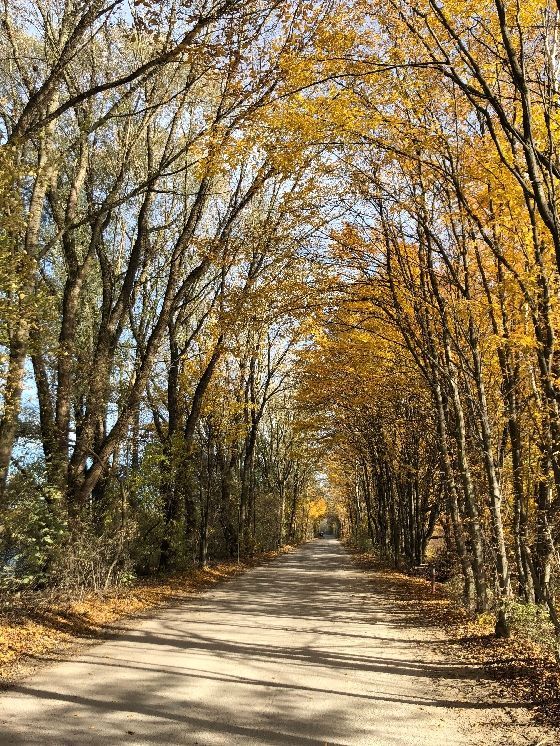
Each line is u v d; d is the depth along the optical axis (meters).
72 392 14.71
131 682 6.64
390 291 14.08
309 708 5.92
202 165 11.66
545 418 10.07
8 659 7.39
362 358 17.11
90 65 15.47
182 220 21.55
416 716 5.71
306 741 4.98
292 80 9.80
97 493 15.86
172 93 16.41
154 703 5.91
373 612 13.12
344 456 38.88
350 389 20.91
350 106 10.04
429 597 15.52
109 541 13.55
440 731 5.27
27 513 10.66
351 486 55.44
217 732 5.14
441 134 9.53
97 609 11.25
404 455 23.78
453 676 7.36
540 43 8.48
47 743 4.71
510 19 7.89
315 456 31.27
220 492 28.38
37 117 11.52
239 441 28.48
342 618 12.16
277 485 45.53
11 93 13.87
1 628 8.48
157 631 9.96
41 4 13.41
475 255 11.63
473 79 9.05
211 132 11.29
